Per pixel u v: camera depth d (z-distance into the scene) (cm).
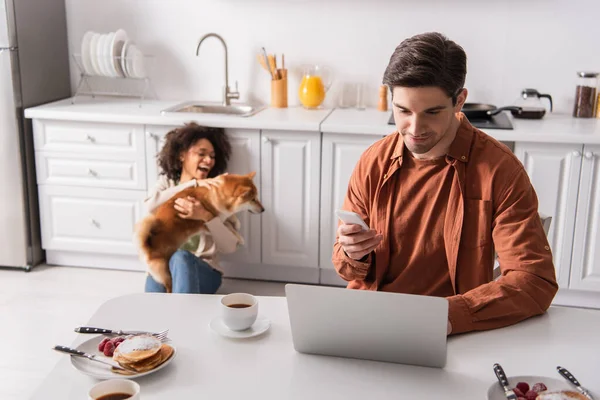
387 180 183
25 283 357
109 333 153
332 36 372
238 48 383
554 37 353
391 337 139
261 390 133
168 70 392
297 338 146
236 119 335
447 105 161
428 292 184
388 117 347
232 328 155
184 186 320
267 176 342
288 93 385
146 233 316
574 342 152
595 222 318
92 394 125
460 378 138
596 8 346
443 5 358
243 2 376
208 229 323
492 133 313
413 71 155
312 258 348
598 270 322
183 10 382
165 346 146
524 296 160
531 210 170
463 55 161
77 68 401
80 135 355
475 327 156
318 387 135
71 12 393
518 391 130
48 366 276
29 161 367
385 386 135
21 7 354
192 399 130
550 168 316
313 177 338
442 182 178
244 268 362
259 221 349
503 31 356
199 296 175
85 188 362
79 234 369
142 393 132
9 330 305
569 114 359
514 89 363
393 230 184
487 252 176
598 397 132
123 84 399
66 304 332
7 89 352
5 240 371
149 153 350
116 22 390
